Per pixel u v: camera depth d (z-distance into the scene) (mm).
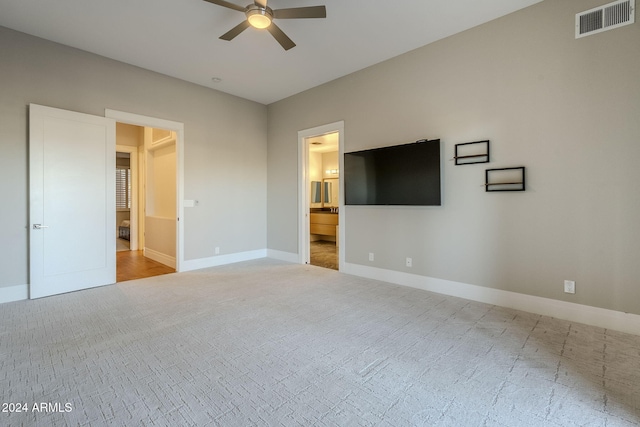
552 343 2359
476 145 3309
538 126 2928
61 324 2717
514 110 3061
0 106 3227
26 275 3406
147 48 3713
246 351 2256
